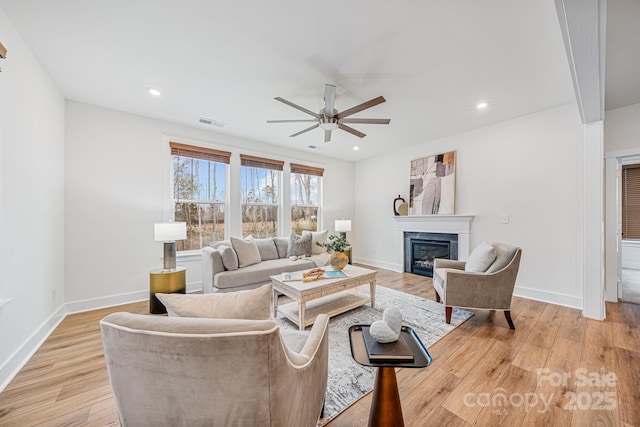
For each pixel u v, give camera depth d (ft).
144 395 2.64
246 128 12.62
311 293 8.01
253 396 2.50
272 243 13.51
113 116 10.37
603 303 8.63
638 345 6.93
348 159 19.30
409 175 16.05
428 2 5.22
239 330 2.40
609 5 5.34
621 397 4.99
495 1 5.17
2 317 5.42
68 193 9.41
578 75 6.17
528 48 6.61
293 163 16.43
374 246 18.40
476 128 12.63
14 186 5.95
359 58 7.09
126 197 10.62
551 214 10.43
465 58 7.06
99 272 10.00
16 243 6.02
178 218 12.14
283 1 5.22
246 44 6.55
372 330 3.87
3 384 5.33
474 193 12.77
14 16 5.56
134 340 2.48
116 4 5.28
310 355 3.59
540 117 10.67
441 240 14.07
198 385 2.49
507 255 8.27
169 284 9.64
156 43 6.52
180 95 9.24
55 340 7.36
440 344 7.08
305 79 8.16
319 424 4.42
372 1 5.21
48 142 7.90
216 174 13.37
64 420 4.51
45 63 7.32
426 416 4.57
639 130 9.79
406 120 11.59
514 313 9.26
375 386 4.05
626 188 16.66
